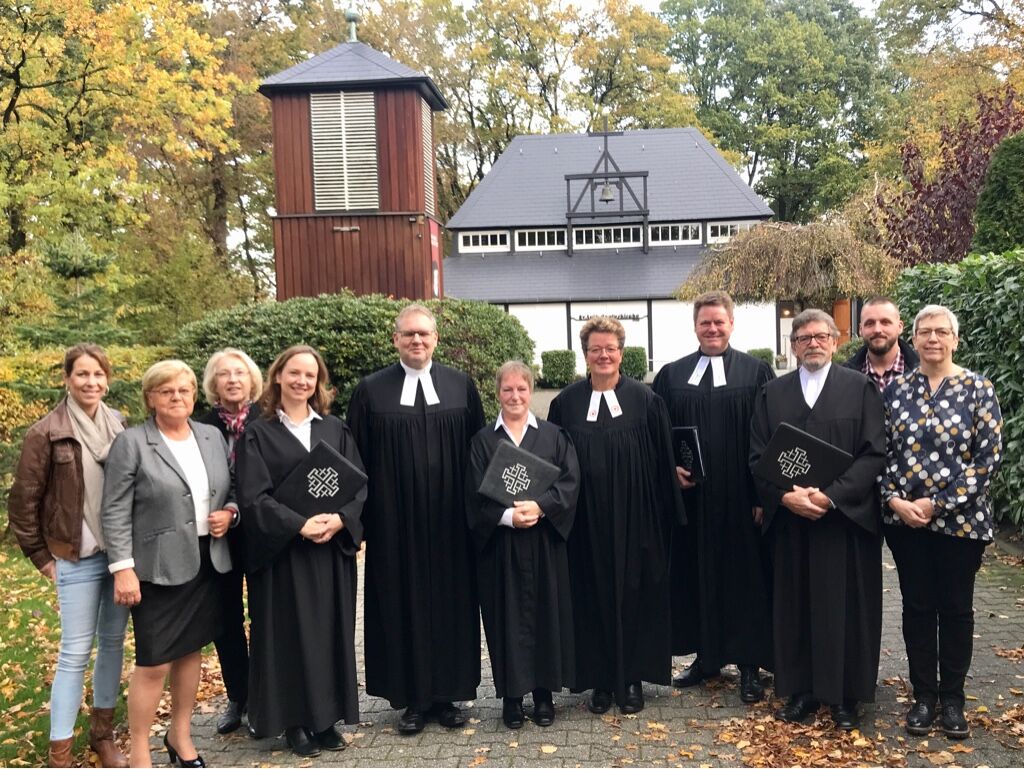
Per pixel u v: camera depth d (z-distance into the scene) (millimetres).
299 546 3871
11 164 15797
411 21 33875
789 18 46219
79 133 17625
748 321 30422
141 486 3549
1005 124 12609
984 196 9414
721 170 34719
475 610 4305
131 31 16500
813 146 44406
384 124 12641
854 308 27578
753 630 4387
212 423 4344
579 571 4371
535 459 4102
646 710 4309
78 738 4066
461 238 34594
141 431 3639
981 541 3736
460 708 4457
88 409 3766
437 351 11094
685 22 47594
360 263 12820
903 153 13766
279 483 3885
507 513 4039
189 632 3646
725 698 4422
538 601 4145
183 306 15594
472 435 4422
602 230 34031
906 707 4156
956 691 3842
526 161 35875
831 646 3910
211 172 26312
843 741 3830
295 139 12695
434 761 3820
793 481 3914
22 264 11719
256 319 10805
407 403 4258
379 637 4230
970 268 7090
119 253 16078
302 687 3875
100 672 3842
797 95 43812
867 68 45281
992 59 25297
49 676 4984
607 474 4312
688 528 4566
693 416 4543
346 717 3914
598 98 40781
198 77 17297
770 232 18734
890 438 3941
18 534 3629
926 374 3908
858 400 4016
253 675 3877
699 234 33719
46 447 3631
